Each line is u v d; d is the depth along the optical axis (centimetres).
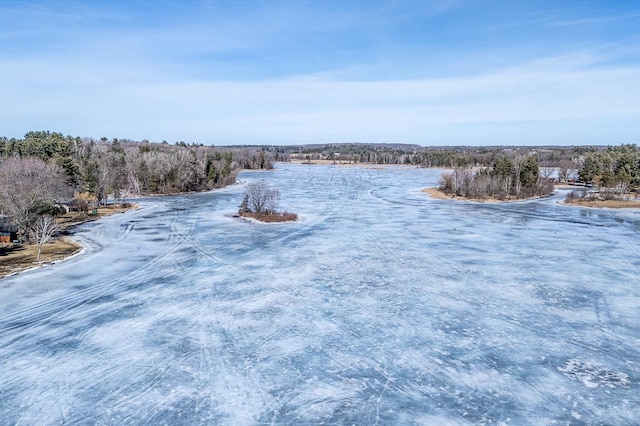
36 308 2203
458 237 4016
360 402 1420
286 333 1934
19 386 1501
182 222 4800
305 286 2572
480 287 2572
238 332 1939
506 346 1819
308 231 4272
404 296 2412
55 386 1504
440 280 2703
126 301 2308
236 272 2842
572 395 1462
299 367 1644
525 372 1612
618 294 2444
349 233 4178
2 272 2809
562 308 2238
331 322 2058
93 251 3416
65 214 5203
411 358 1717
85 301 2305
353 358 1716
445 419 1331
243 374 1590
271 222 4759
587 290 2514
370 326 2014
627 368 1641
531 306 2267
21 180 4038
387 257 3256
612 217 5328
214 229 4369
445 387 1511
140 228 4428
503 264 3075
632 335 1920
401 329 1984
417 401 1427
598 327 2008
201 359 1695
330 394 1466
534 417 1341
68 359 1688
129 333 1920
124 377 1560
